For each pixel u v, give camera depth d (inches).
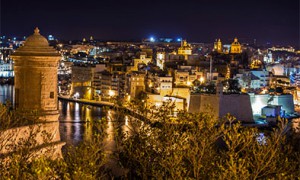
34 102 1430.9
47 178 992.9
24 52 1424.7
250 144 1332.4
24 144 1114.7
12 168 984.9
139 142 1341.0
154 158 1296.8
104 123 1310.3
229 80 7632.9
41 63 1428.4
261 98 6998.0
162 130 1327.5
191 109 6230.3
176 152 1211.9
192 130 1305.4
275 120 6230.3
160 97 6953.7
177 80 7445.9
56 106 1459.2
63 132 4475.9
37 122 1299.2
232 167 1125.7
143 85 7509.8
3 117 1212.5
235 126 1291.8
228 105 6127.0
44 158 1090.1
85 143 1181.7
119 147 1362.0
